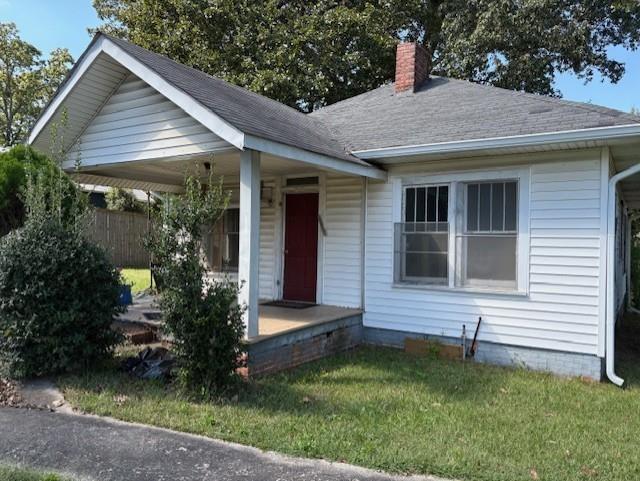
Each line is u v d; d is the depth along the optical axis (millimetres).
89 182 9398
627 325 10570
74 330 5191
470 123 7293
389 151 7141
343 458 3461
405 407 4773
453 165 7250
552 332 6480
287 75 15680
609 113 6188
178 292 4703
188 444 3658
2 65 26922
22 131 28484
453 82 9773
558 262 6453
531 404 5047
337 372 6125
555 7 16359
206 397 4656
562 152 6426
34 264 4965
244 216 5645
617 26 17500
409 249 7699
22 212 6465
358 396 5082
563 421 4527
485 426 4320
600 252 6164
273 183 9141
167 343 5961
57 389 4805
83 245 5355
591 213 6230
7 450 3471
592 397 5367
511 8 16172
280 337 6137
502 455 3664
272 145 5637
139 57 6000
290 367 6305
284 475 3199
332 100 17453
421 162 7516
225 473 3213
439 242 7410
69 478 3076
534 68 16562
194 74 7148
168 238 4785
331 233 8453
